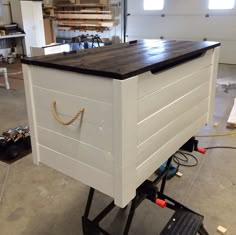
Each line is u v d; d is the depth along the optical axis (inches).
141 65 34.8
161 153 44.4
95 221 55.2
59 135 41.6
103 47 54.5
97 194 74.3
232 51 235.8
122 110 31.9
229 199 71.5
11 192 75.6
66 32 294.2
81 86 35.2
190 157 91.8
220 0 225.3
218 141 103.0
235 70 216.8
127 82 31.3
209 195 73.2
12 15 243.4
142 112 36.4
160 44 57.3
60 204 71.0
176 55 42.5
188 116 51.3
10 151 92.3
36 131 45.3
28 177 82.7
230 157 92.0
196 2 234.5
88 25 270.4
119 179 35.7
